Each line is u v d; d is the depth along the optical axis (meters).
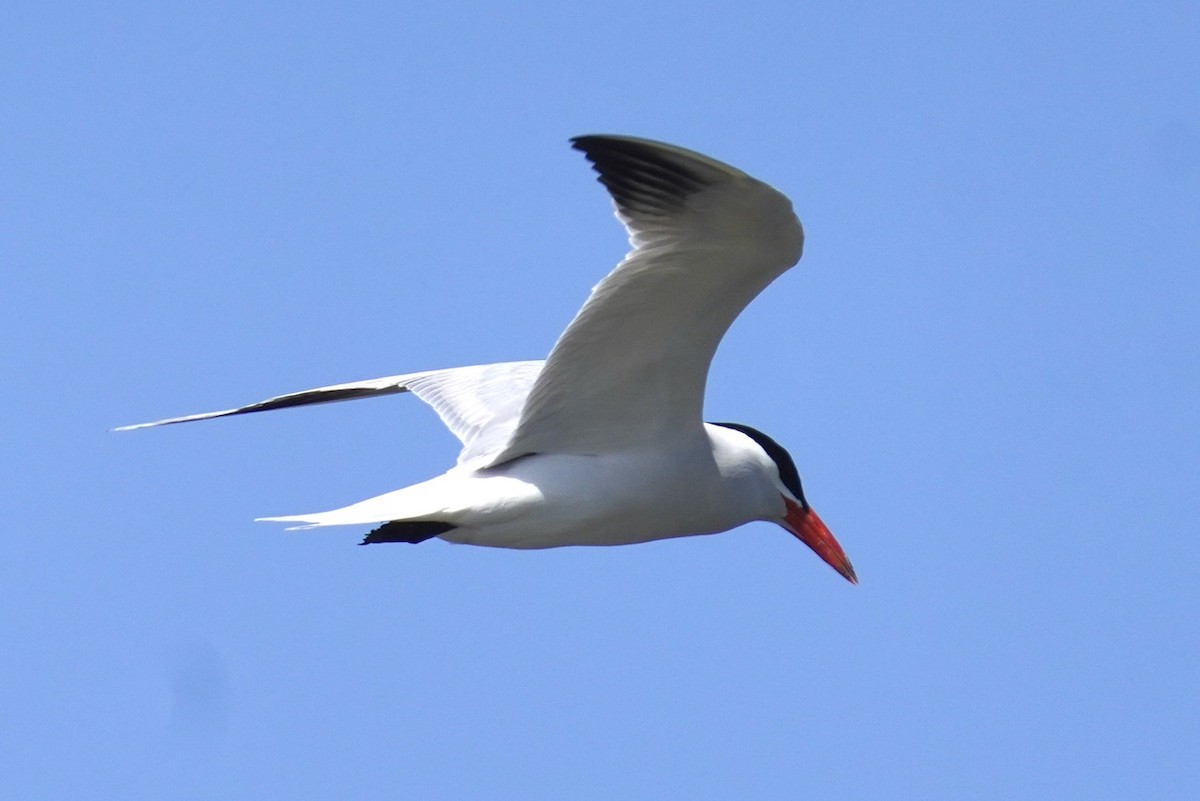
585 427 12.52
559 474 12.47
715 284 11.35
